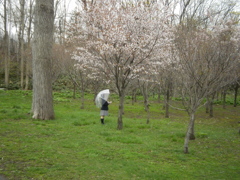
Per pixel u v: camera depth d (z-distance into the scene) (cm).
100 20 980
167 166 532
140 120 1199
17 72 2727
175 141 786
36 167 457
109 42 876
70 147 619
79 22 1134
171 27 1005
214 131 1028
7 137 666
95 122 1009
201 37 688
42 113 1001
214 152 682
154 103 2188
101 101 988
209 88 637
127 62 951
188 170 517
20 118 977
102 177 439
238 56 608
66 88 2592
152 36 934
